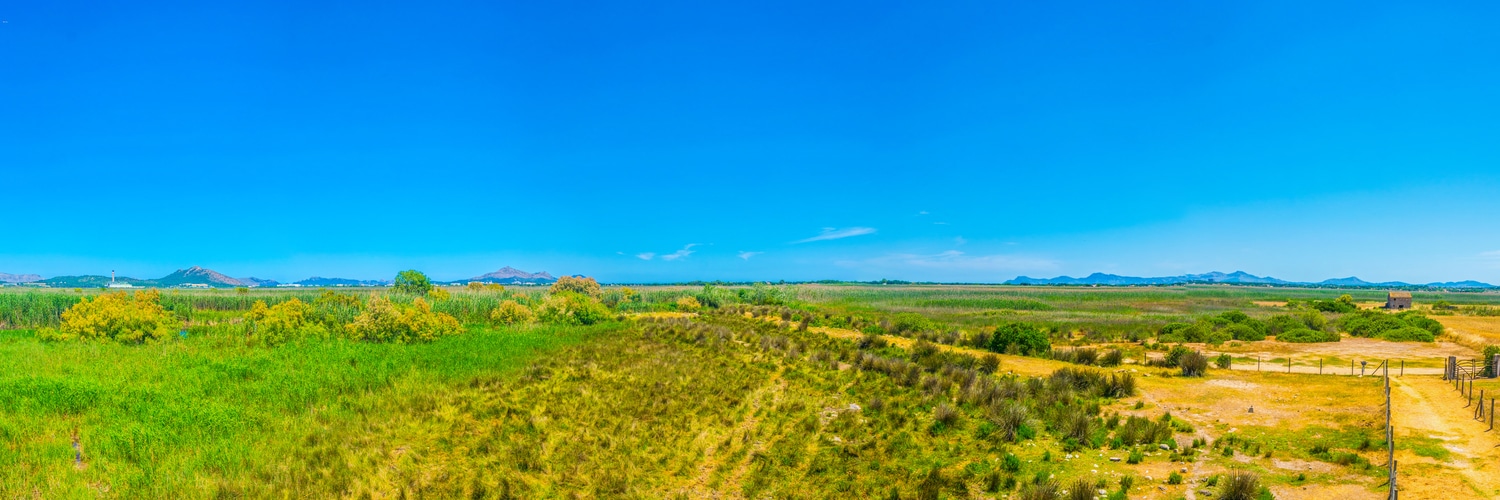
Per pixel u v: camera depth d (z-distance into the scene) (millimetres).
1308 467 16812
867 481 16641
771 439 19922
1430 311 81500
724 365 31828
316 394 22453
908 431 20984
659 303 84062
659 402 23453
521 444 18375
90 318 34062
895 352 38312
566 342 39062
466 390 24188
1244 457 18000
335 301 50438
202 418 18797
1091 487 15188
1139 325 59844
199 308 59531
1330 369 32812
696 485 16453
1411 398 23047
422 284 77938
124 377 24172
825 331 52719
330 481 15289
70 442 16953
